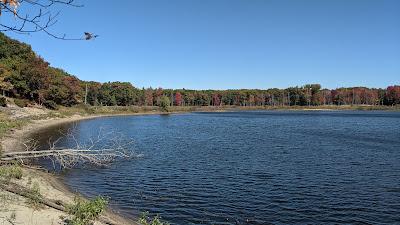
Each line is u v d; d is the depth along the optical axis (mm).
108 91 158250
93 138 52875
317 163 32812
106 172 28422
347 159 35125
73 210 14555
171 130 71125
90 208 14219
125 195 21844
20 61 96812
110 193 22250
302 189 23359
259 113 164750
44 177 24719
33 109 87188
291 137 57094
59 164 30266
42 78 95062
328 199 21109
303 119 110312
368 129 72062
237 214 18438
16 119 64562
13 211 14016
